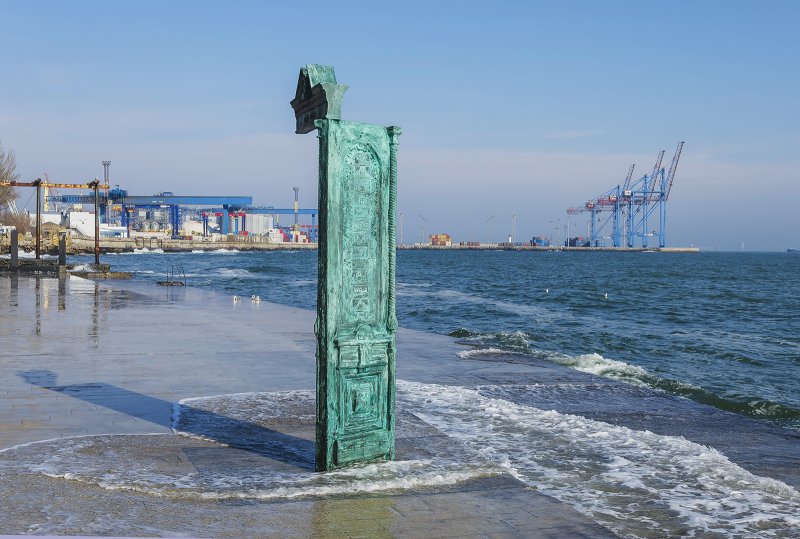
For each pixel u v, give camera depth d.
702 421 8.69
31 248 87.56
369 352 5.94
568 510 5.00
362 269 5.89
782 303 43.75
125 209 167.88
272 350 12.75
